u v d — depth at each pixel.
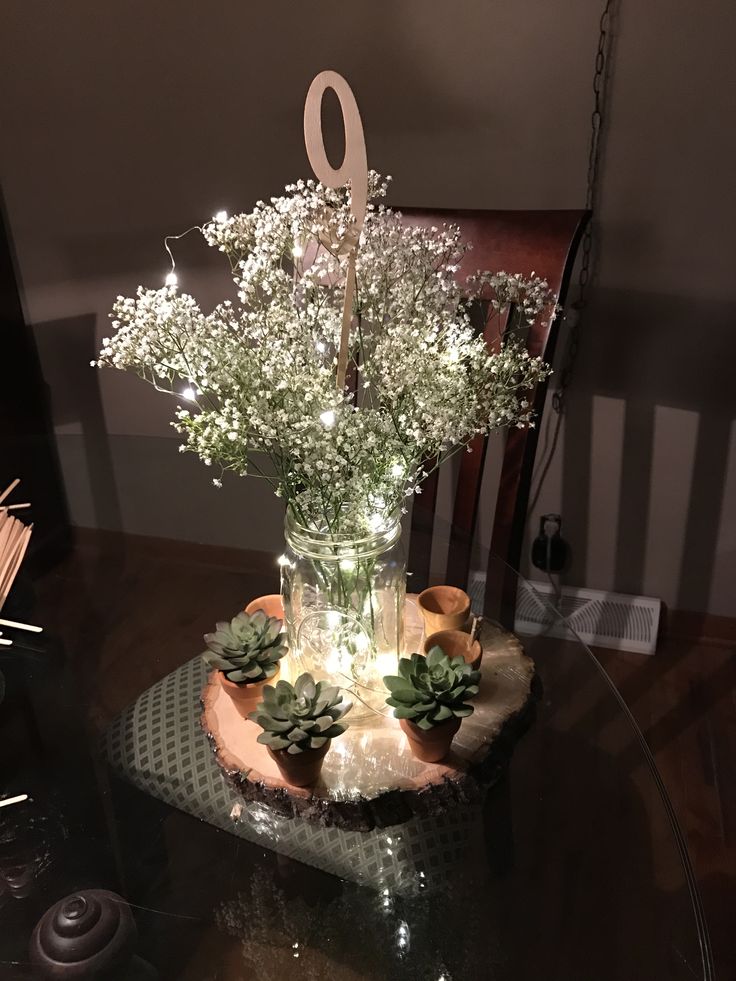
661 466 2.08
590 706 1.09
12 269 2.37
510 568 1.36
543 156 1.84
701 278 1.87
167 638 1.26
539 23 1.72
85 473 1.78
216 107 2.01
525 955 0.81
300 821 0.94
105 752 1.06
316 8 1.84
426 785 0.94
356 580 0.98
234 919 0.85
